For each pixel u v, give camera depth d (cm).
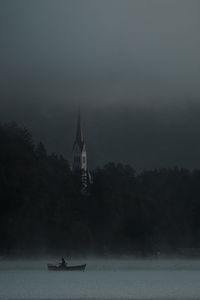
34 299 15988
